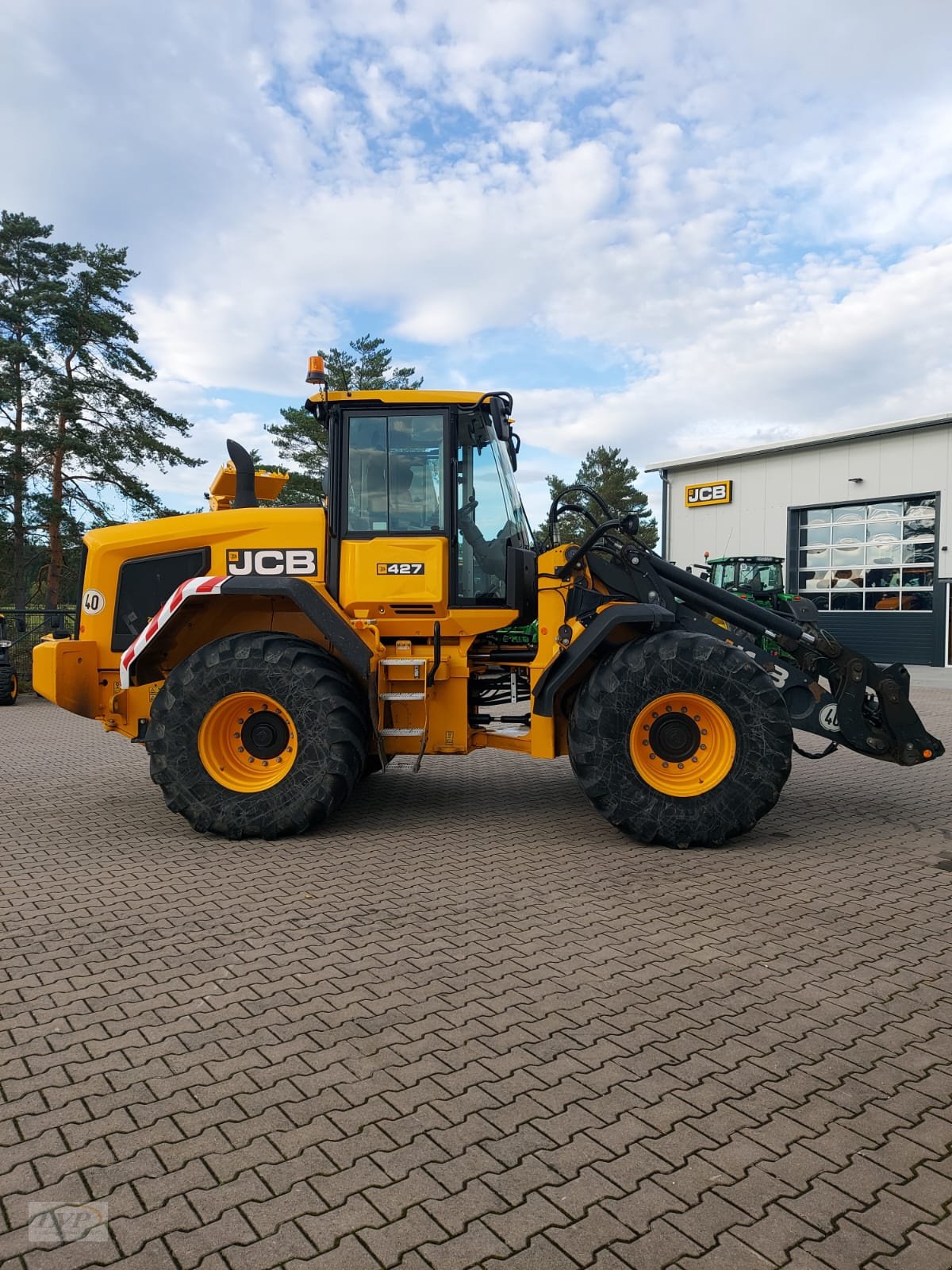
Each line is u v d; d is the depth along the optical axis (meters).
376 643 5.89
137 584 6.39
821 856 5.27
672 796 5.37
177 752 5.71
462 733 5.98
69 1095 2.70
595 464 52.84
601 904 4.43
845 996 3.37
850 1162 2.37
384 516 6.02
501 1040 3.04
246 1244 2.07
